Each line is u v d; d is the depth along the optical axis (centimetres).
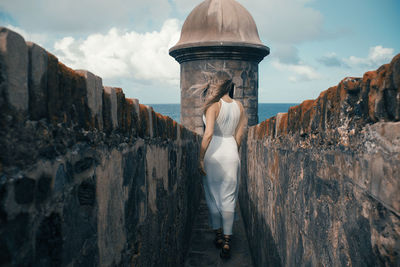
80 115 90
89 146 95
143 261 154
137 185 145
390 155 64
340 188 92
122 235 124
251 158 361
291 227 152
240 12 738
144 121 158
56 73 77
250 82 733
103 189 105
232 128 343
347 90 87
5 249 57
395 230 62
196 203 498
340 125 92
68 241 82
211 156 339
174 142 254
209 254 348
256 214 299
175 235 258
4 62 57
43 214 70
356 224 80
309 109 126
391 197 63
